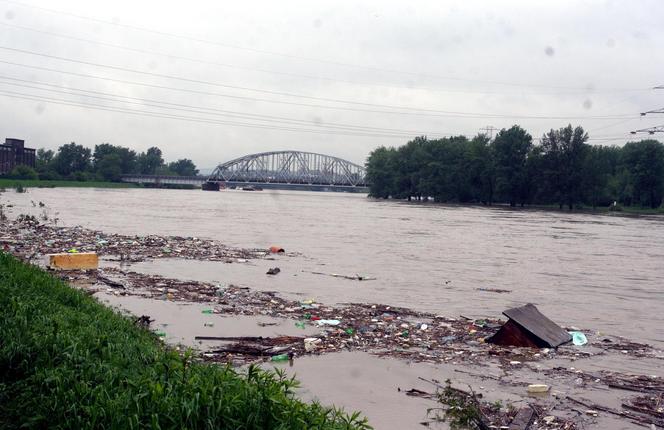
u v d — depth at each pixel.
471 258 38.94
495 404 11.87
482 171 134.50
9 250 29.38
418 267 33.31
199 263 30.14
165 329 16.42
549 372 14.38
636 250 49.25
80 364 9.09
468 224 73.38
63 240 34.75
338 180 186.12
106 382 8.42
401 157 159.25
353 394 12.23
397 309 21.00
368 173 172.38
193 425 7.43
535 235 60.81
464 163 137.62
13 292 13.17
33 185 135.00
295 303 21.00
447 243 48.34
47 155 193.38
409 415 11.20
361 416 11.03
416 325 18.61
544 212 116.81
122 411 7.56
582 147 122.31
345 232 55.59
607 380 13.91
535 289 27.62
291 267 30.61
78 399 7.97
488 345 16.69
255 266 30.30
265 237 47.28
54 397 7.95
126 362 9.68
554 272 34.12
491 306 22.72
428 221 76.94
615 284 30.33
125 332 13.23
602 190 124.06
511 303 23.53
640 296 26.77
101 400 7.82
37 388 8.33
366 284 26.47
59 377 8.45
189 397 7.86
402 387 12.79
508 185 127.75
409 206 129.88
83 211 66.56
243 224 59.81
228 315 18.61
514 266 35.94
